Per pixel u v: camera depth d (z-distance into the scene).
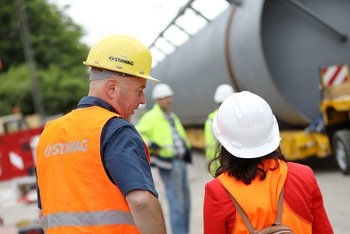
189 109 17.91
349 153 10.57
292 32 11.48
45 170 2.80
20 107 38.97
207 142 6.68
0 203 12.59
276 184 2.57
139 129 7.07
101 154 2.62
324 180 10.48
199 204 9.57
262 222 2.50
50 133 2.83
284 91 11.45
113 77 2.79
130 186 2.52
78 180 2.65
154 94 7.21
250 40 11.24
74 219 2.63
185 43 17.56
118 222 2.60
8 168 12.30
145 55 2.84
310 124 11.57
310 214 2.60
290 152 11.66
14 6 42.16
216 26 13.98
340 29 11.56
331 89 11.08
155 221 2.55
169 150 7.03
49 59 42.62
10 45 42.34
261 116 2.70
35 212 10.72
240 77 12.47
